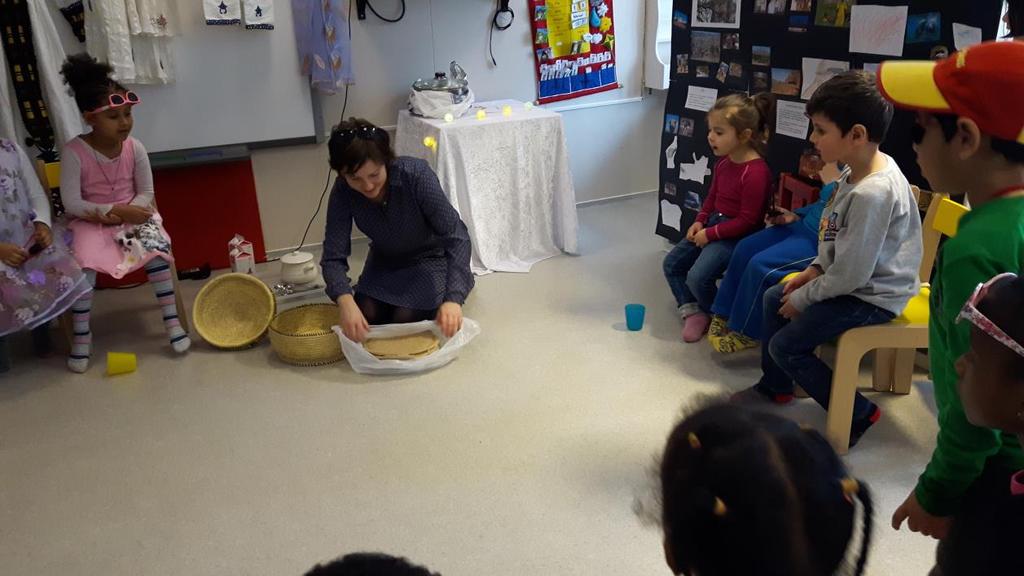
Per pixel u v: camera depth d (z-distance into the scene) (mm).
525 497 2115
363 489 2172
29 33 3250
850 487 722
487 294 3475
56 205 3068
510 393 2645
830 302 2182
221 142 3760
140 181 2994
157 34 3428
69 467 2312
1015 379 887
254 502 2133
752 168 2918
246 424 2510
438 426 2463
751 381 2688
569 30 4371
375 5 3895
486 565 1877
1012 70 1005
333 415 2545
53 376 2854
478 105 4074
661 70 4508
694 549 687
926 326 2156
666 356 2881
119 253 2875
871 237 2055
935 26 2443
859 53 2717
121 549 1976
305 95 3834
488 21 4176
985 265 1056
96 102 2764
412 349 2840
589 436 2385
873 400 2543
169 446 2402
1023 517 1062
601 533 1971
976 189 1102
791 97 3043
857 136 2059
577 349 2945
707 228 3078
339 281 2816
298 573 1876
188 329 3225
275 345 2895
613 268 3744
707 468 693
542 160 3777
